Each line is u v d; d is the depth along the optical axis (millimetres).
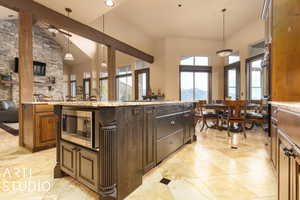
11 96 6871
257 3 4500
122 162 1481
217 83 7023
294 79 1999
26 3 2859
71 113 1688
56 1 3064
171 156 2547
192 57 6988
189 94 6965
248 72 5777
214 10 4902
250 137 3787
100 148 1388
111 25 5887
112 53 4832
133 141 1633
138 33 6516
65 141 1792
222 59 7062
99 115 1382
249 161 2336
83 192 1580
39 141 2787
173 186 1688
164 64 6766
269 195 1528
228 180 1806
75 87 10367
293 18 1986
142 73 7516
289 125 925
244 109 3807
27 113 2822
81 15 3570
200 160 2381
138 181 1686
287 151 866
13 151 2771
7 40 6836
